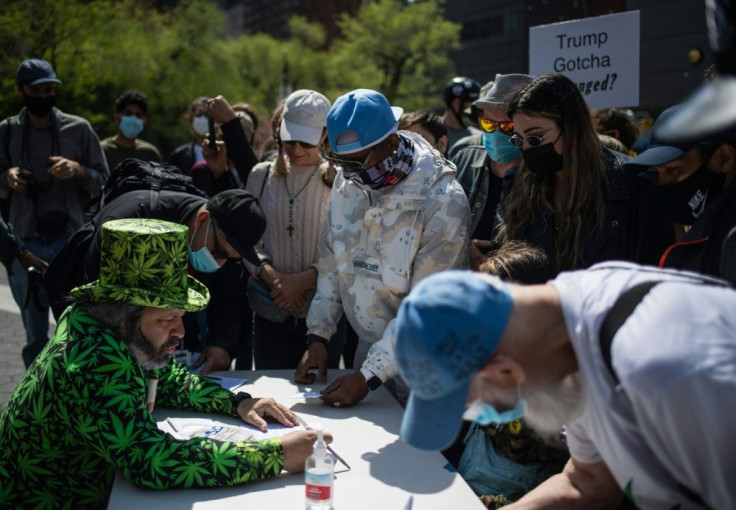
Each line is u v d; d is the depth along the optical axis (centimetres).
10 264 436
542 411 129
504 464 218
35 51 2100
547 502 165
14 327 648
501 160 306
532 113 238
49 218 459
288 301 335
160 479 188
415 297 121
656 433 117
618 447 127
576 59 380
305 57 4616
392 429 232
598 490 163
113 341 199
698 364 108
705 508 126
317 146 350
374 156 250
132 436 191
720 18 110
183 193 296
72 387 193
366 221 267
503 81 297
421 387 118
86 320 203
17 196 460
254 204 277
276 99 4541
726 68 112
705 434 109
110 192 309
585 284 126
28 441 201
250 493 189
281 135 346
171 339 210
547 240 250
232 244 270
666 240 241
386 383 294
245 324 330
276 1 9144
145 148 616
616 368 115
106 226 205
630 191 242
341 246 281
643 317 115
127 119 596
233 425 235
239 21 11125
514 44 4553
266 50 4522
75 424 194
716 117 106
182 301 204
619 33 366
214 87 3547
